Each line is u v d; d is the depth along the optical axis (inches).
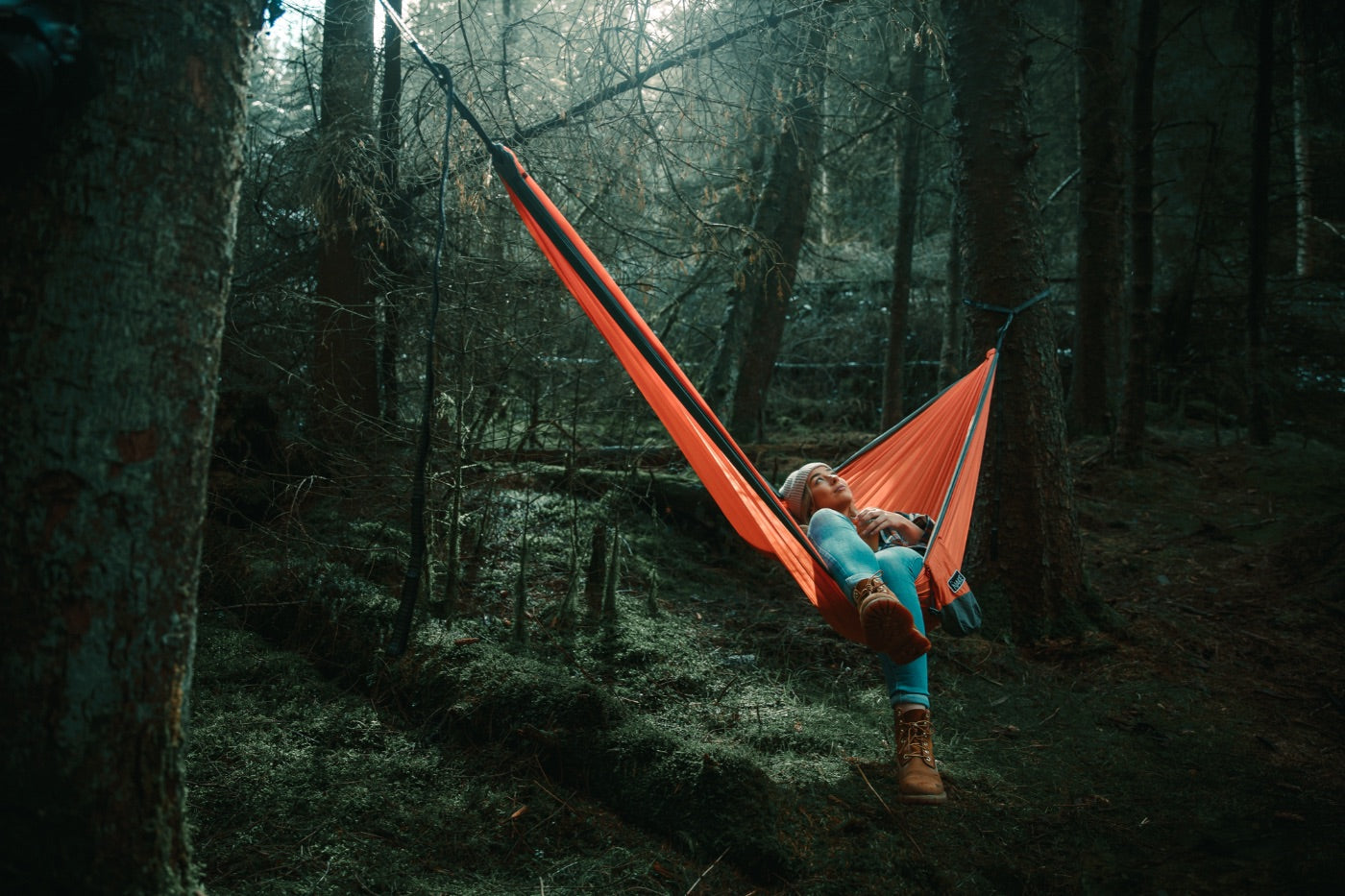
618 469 217.5
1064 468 185.0
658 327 335.9
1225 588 221.6
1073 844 110.6
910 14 191.6
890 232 499.2
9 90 52.2
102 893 58.1
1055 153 515.5
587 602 161.3
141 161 57.6
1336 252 544.7
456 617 141.8
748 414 323.9
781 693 142.8
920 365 435.2
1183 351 460.8
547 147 189.8
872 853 100.7
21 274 55.6
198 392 61.8
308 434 185.2
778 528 108.9
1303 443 355.6
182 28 59.0
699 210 227.5
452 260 185.0
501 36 184.2
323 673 128.6
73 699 56.6
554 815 100.4
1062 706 153.3
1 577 55.4
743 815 97.7
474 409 170.7
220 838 89.8
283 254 214.1
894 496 143.9
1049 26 438.6
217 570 144.3
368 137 181.0
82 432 56.2
